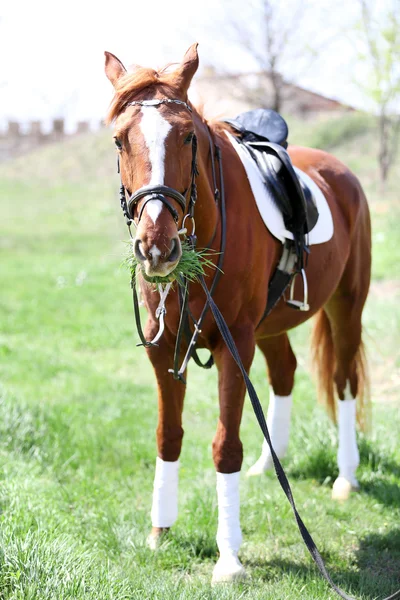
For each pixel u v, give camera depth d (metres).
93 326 13.48
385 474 6.45
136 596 4.03
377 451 6.71
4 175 51.00
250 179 5.09
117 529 5.22
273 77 25.03
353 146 38.72
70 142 56.44
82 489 6.03
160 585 4.29
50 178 49.41
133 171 4.01
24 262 23.22
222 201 4.70
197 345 4.96
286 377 6.61
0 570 3.95
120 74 4.47
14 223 35.47
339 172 6.70
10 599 3.72
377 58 22.66
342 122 41.94
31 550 4.09
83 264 22.17
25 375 10.21
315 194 6.06
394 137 29.17
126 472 6.62
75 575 3.99
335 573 4.82
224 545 4.76
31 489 5.65
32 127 63.88
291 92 28.47
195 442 7.48
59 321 14.04
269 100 26.38
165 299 4.69
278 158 5.34
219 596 4.20
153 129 3.96
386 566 5.02
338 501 6.03
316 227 5.80
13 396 8.03
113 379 10.16
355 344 6.54
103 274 19.98
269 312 5.40
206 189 4.51
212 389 9.59
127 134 4.02
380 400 8.80
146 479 6.51
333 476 6.53
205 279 4.61
